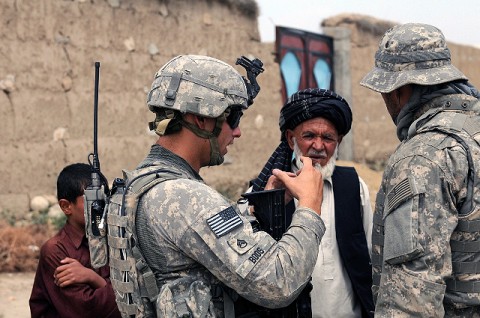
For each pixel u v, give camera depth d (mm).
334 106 3086
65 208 3105
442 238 2518
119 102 9539
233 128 2473
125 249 2318
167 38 10312
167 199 2273
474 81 19266
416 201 2529
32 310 3133
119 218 2334
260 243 2258
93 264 2496
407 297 2525
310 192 2439
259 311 2389
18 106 8359
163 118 2406
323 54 13977
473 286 2590
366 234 3219
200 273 2305
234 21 11547
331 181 3164
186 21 10641
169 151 2410
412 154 2586
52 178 8664
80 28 9047
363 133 15008
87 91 9094
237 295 2348
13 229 7371
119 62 9539
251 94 2512
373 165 15219
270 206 2531
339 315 3076
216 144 2418
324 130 3092
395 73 2705
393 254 2551
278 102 12445
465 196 2564
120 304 2365
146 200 2305
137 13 9828
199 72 2375
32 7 8516
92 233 2498
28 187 8430
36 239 7410
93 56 9195
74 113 8930
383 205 2707
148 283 2297
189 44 10688
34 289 3139
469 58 19094
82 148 8992
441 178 2537
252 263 2225
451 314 2635
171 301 2240
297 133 3145
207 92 2359
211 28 11094
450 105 2672
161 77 2404
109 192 2539
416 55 2682
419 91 2707
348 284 3102
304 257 2289
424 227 2516
